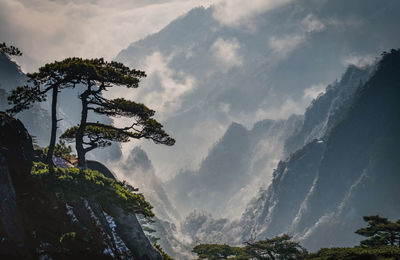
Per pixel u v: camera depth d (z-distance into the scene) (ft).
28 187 99.09
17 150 101.76
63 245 95.71
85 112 118.83
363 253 140.36
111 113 120.67
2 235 85.71
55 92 112.98
